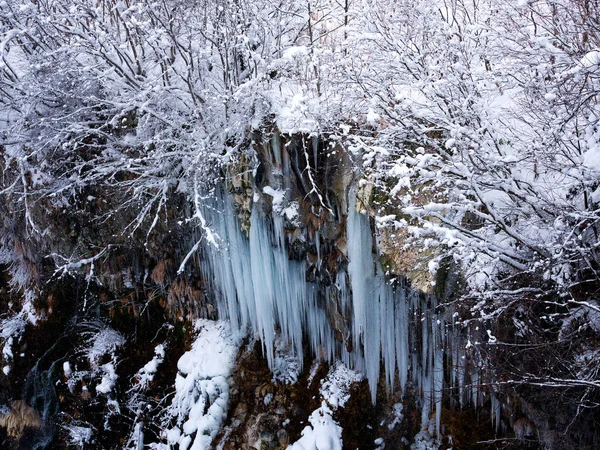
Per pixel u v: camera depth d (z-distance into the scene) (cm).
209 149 727
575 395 532
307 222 717
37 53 823
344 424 752
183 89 789
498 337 575
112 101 797
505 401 621
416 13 614
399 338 697
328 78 639
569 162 541
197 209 691
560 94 484
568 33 518
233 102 712
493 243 536
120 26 874
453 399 682
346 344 767
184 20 738
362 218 659
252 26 700
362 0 705
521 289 513
